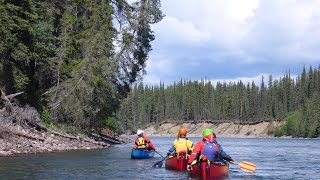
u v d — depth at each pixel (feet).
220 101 590.14
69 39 141.38
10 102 109.91
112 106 153.69
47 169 65.72
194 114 592.60
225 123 573.74
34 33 114.52
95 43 135.74
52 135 117.50
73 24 149.18
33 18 116.57
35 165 69.82
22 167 66.59
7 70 110.83
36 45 118.93
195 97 595.47
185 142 69.92
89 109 136.15
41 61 124.57
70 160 80.43
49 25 127.85
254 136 528.63
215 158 60.29
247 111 570.05
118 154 100.68
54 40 141.28
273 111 552.00
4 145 89.76
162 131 571.28
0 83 110.93
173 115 596.29
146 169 69.62
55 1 150.51
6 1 109.81
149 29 156.56
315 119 437.17
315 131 433.89
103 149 119.96
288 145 221.25
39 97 130.41
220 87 600.80
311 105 451.12
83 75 132.98
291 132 474.90
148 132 573.33
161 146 171.42
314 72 537.65
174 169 68.64
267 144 239.71
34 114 113.50
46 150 99.60
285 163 89.20
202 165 57.26
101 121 153.38
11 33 107.45
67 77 138.10
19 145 94.07
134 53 155.02
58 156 87.25
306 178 63.46
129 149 122.52
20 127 105.70
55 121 132.26
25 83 112.88
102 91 139.13
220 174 59.67
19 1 114.62
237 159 100.99
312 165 84.33
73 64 139.74
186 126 581.94
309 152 138.92
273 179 61.57
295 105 542.16
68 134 129.90
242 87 593.42
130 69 154.51
